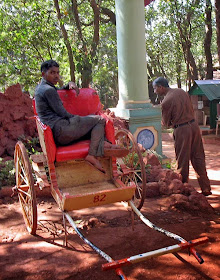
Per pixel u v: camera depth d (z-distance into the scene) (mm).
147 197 5523
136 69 7461
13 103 7113
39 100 4125
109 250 3809
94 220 4508
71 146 4086
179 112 5699
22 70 16188
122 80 7609
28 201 4203
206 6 16766
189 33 18359
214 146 11812
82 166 4301
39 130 4359
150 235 4164
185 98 5727
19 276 3334
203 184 5922
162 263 3561
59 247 3910
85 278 3318
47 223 4566
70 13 13641
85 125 4117
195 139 5832
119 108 7727
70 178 4230
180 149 5832
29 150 6930
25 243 4020
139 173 5941
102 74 20672
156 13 19297
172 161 8805
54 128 4031
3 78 17188
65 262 3576
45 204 5262
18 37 14367
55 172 4082
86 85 14320
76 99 4539
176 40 19344
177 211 4938
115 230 4312
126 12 7328
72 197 3574
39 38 14133
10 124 7016
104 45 18734
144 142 7441
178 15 17031
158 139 7660
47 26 14609
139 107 7484
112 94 26578
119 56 7617
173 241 4016
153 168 6117
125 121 7367
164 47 20156
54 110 4082
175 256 3697
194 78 19656
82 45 14727
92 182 4344
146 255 2924
